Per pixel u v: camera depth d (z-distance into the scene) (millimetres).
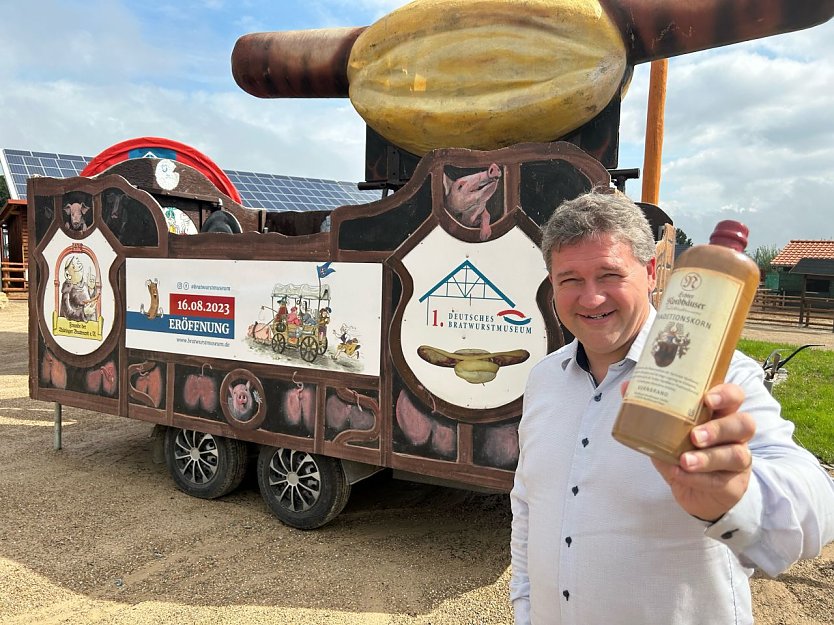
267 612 3115
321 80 4711
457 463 3484
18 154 18391
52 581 3381
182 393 4523
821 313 22594
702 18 3535
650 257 1521
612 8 3748
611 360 1542
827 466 5367
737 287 1018
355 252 3730
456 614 3113
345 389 3807
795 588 3510
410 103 4055
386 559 3709
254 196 13242
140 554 3719
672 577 1346
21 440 6082
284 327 4020
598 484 1429
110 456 5613
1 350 11344
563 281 1523
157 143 7688
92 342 5008
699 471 952
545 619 1539
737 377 1310
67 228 5086
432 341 3514
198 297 4395
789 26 3457
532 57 3758
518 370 3291
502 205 3281
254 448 5211
